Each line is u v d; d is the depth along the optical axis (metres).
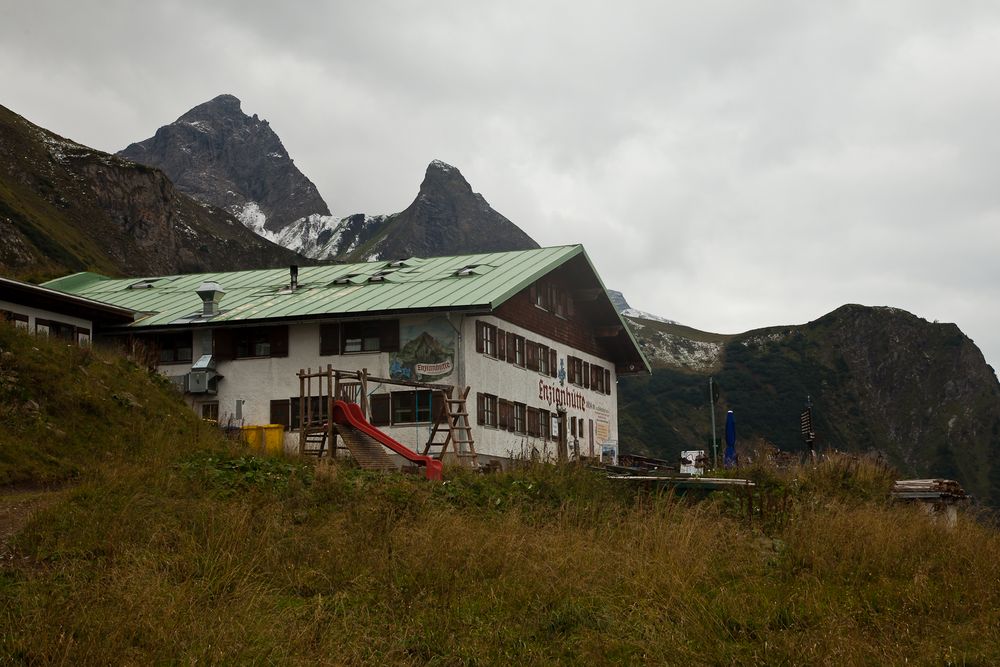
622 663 10.80
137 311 42.88
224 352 39.94
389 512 16.27
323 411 38.50
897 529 16.75
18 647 9.79
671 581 13.52
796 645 10.72
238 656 10.09
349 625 11.48
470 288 39.78
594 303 50.56
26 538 13.88
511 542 14.89
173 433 23.47
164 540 14.03
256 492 17.33
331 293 42.06
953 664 10.33
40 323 35.12
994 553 15.38
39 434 20.64
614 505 19.45
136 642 10.30
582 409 49.69
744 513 19.03
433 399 37.31
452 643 11.11
